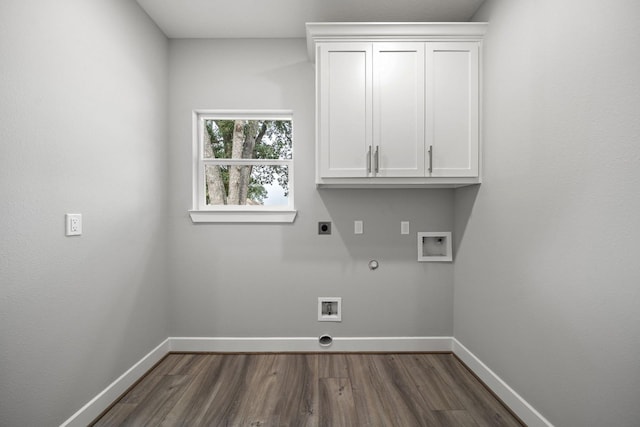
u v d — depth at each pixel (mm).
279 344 2594
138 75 2172
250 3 2172
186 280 2596
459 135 2184
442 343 2615
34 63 1359
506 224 1888
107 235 1850
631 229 1135
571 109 1400
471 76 2176
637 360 1120
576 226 1374
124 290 2016
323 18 2342
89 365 1704
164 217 2533
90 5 1704
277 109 2588
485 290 2121
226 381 2148
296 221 2607
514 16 1813
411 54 2182
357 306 2609
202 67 2588
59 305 1503
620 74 1170
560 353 1467
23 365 1324
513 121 1820
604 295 1241
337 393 1999
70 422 1566
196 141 2652
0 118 1218
